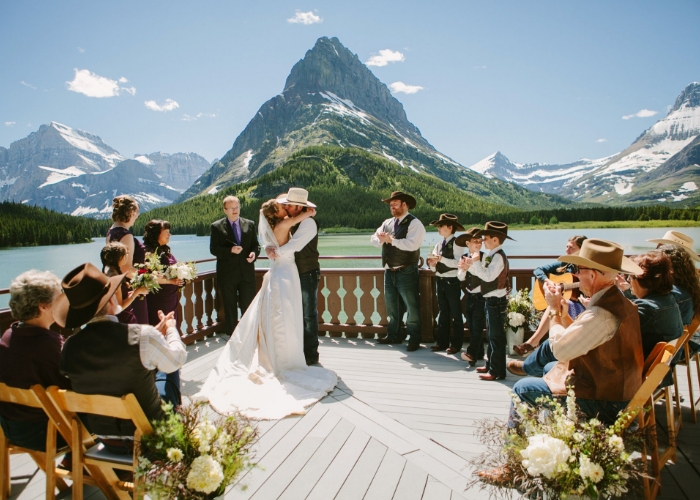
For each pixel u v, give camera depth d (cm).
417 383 438
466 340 582
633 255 299
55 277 247
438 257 529
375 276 610
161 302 485
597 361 241
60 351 244
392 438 328
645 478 241
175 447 204
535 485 200
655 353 263
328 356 532
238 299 614
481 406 381
